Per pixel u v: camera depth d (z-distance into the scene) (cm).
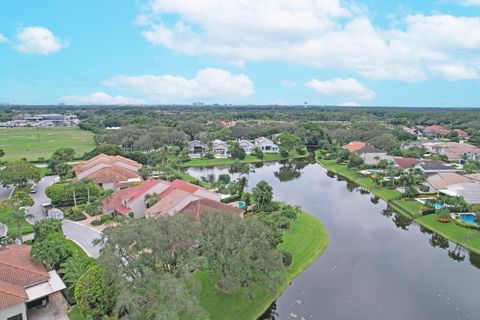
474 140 15850
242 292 4169
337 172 11650
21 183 8756
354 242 5950
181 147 15588
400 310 4091
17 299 3453
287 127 19712
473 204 7156
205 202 5906
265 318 3972
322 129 18700
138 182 8356
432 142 15238
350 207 7875
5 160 12362
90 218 6656
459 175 8669
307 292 4444
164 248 3525
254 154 14525
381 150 13400
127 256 3466
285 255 4928
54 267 4341
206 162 13350
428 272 4975
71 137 19750
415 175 9169
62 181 8994
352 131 16900
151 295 3111
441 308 4131
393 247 5794
